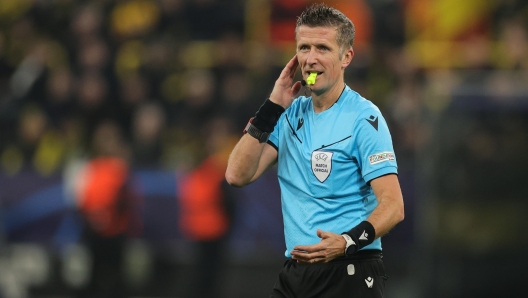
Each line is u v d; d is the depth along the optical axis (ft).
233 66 122.93
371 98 118.11
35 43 134.82
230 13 131.85
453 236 101.19
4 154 120.37
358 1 128.57
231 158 47.98
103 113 119.03
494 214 100.63
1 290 111.24
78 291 110.83
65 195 111.86
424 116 103.55
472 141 101.19
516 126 100.78
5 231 112.37
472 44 127.34
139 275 110.63
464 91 101.71
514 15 127.24
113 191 109.40
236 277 108.37
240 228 108.68
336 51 44.65
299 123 46.39
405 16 129.29
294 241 45.80
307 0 130.31
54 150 118.62
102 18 131.44
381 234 42.47
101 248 109.60
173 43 130.00
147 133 115.44
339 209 44.57
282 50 129.49
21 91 127.13
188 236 109.19
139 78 124.36
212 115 117.91
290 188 46.32
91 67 125.39
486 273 100.53
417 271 102.22
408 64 122.11
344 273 45.29
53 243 111.65
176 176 110.11
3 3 140.36
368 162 43.62
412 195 104.94
